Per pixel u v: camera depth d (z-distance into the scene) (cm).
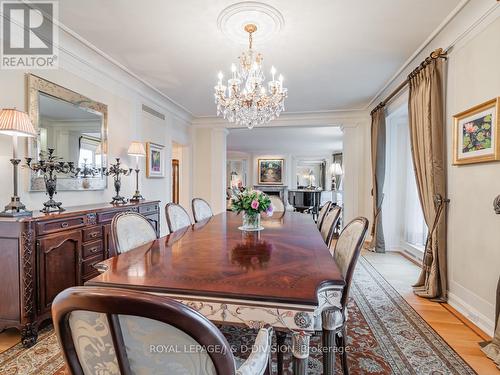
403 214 465
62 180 267
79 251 232
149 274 124
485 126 208
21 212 198
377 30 250
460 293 244
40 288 196
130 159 383
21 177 228
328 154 1094
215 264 138
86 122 299
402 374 164
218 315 107
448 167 260
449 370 167
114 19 233
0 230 188
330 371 120
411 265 388
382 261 408
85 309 59
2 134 215
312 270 130
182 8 218
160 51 290
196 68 335
